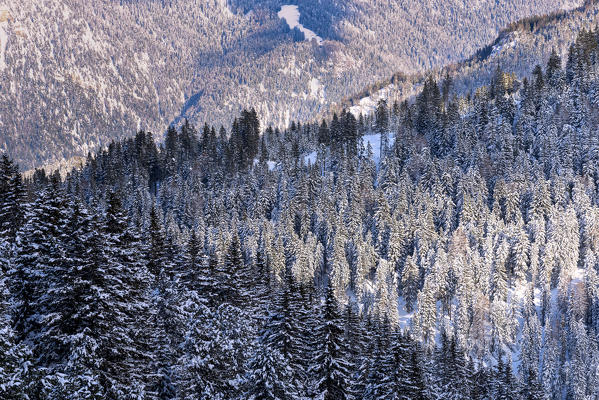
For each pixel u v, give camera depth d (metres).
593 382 92.38
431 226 128.75
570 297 107.94
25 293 29.47
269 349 31.53
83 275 28.58
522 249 119.25
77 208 29.64
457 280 111.44
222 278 47.56
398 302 117.44
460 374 59.34
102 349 28.17
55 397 22.92
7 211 39.16
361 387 43.62
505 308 107.94
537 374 96.25
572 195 139.88
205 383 31.30
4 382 21.11
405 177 154.12
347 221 136.25
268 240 114.81
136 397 27.61
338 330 37.69
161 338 36.03
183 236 118.75
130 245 37.66
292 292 42.12
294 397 31.50
